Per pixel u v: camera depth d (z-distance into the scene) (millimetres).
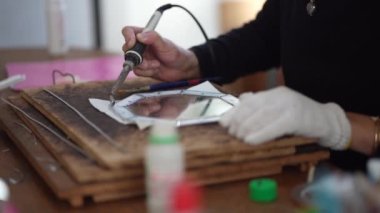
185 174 600
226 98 813
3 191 629
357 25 896
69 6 2117
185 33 2219
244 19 2174
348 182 519
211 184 632
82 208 586
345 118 716
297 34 1000
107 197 594
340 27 916
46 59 1563
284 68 1055
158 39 954
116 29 2195
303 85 993
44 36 2107
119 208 584
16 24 2061
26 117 803
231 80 1132
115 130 677
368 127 725
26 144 715
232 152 624
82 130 681
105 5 2174
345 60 916
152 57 984
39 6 2076
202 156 610
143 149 604
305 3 984
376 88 895
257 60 1151
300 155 667
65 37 1670
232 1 2191
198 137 646
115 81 955
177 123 685
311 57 973
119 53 1686
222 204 588
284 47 1047
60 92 880
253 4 2152
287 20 1043
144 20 2174
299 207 568
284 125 644
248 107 678
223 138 645
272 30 1155
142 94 855
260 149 639
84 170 581
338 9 918
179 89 905
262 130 637
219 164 626
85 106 793
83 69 1409
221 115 721
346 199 501
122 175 583
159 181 503
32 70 1379
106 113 751
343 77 920
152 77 989
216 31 2232
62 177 598
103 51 1726
